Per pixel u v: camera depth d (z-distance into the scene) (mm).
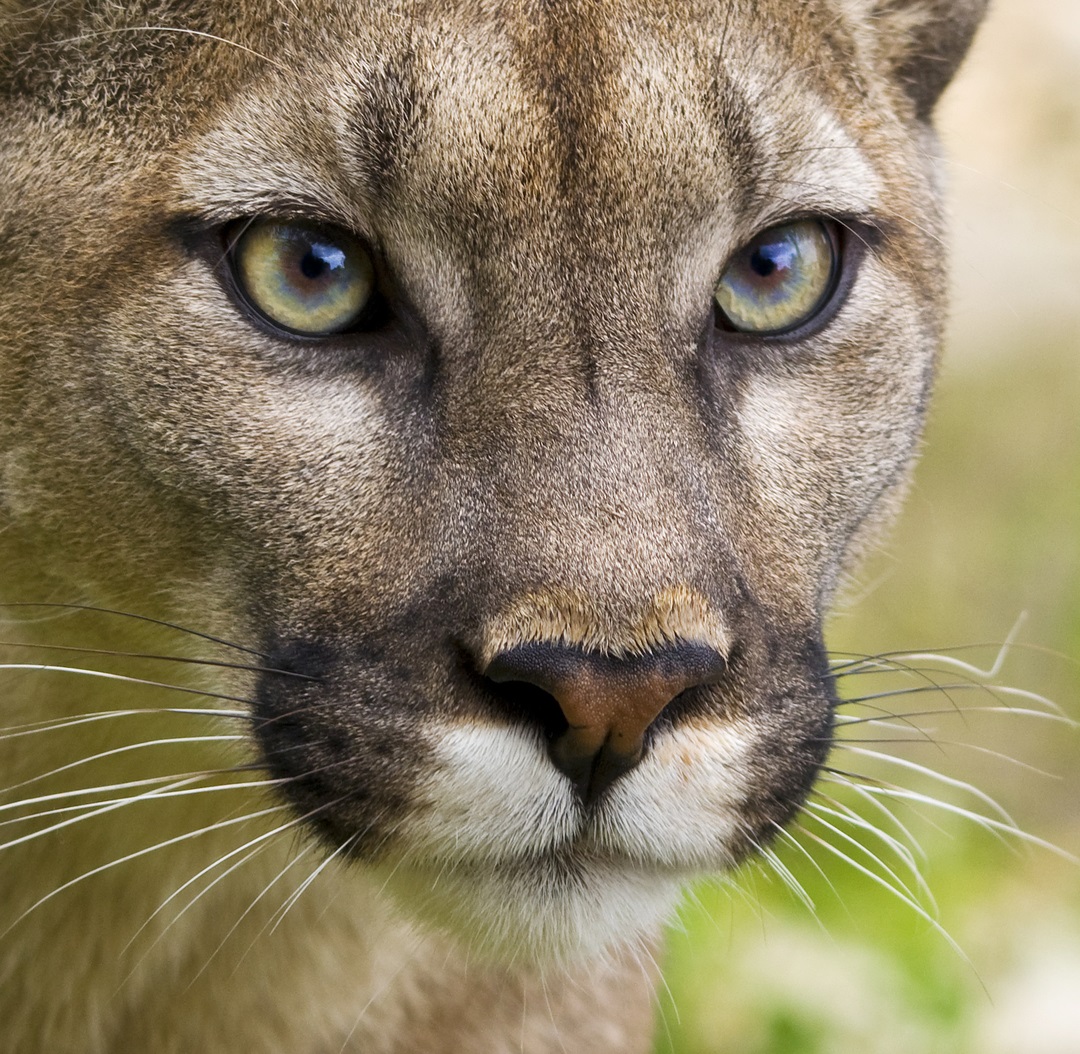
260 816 7723
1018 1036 12523
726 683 6844
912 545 17781
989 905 13945
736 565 6906
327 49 6871
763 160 7148
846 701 7957
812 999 12344
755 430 7316
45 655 7762
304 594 6973
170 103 7078
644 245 6848
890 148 8250
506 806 6664
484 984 8984
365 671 6840
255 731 7246
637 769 6703
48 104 7297
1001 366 19547
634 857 6910
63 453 7309
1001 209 20609
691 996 12250
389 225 6809
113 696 7762
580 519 6523
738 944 12812
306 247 6922
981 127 21719
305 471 6906
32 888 8148
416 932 7758
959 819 14398
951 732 15836
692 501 6723
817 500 7555
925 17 9258
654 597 6434
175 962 8438
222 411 6973
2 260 7328
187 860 8203
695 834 6879
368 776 6840
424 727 6699
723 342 7363
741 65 7094
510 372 6746
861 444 7840
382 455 6855
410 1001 8836
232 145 6930
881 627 16703
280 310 6957
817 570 7617
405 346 6941
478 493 6656
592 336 6777
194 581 7305
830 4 8031
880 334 7852
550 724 6574
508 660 6414
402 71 6762
